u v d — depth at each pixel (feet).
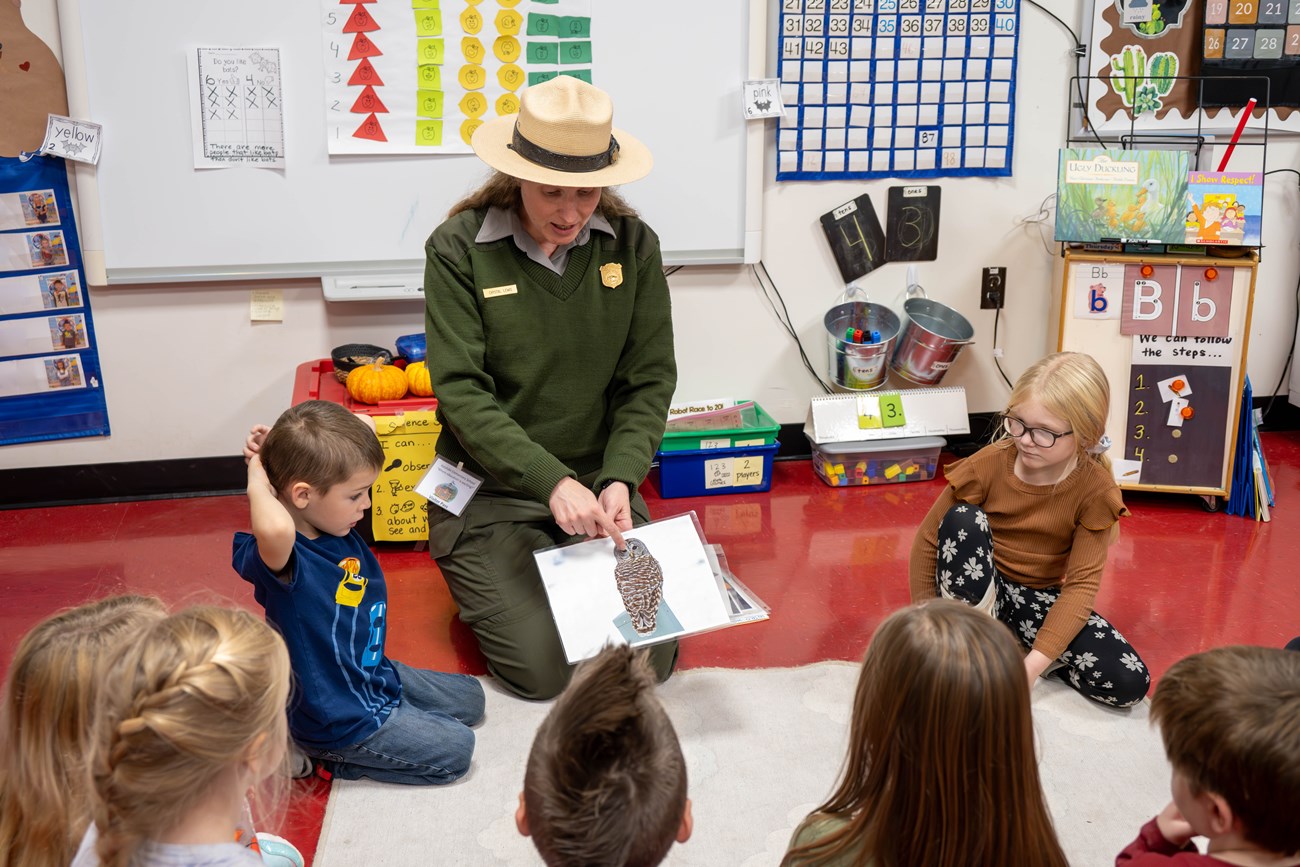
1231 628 8.44
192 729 3.43
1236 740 3.51
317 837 6.15
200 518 10.59
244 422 11.10
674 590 7.03
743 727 7.11
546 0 10.38
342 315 10.98
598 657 3.68
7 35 9.74
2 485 10.80
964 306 11.98
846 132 11.27
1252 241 10.26
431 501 8.04
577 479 8.28
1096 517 7.16
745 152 11.09
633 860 3.35
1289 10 11.30
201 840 3.59
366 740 6.43
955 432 11.59
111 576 9.34
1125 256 10.44
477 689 7.26
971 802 3.78
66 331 10.54
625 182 7.20
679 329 11.64
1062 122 11.62
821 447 11.40
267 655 3.72
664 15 10.62
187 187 10.31
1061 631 7.06
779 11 10.83
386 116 10.41
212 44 10.02
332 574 6.18
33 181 10.11
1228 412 10.55
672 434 11.03
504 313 7.68
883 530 10.39
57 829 3.80
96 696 3.70
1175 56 11.39
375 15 10.16
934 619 3.84
